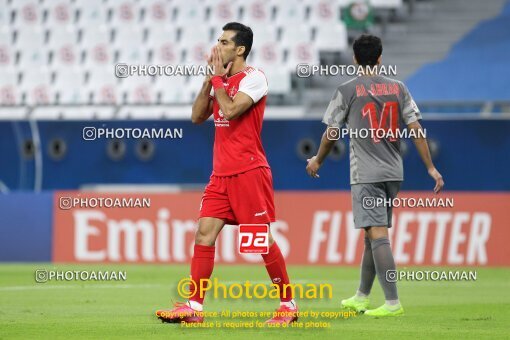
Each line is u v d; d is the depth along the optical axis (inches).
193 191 2106.3
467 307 1139.9
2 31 2704.2
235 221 909.2
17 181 2144.4
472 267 1865.2
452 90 2564.0
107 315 1024.2
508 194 1882.4
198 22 2655.0
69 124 2133.4
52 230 1959.9
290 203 1907.0
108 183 2130.9
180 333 843.4
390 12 2674.7
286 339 800.3
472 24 2655.0
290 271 1754.4
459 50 2613.2
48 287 1417.3
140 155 2123.5
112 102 2573.8
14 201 1982.0
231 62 895.1
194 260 903.1
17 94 2650.1
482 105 2277.3
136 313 1050.1
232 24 898.1
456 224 1876.2
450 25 2655.0
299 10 2625.5
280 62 2578.7
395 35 2642.7
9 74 2667.3
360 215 1000.2
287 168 2102.6
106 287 1417.3
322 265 1894.7
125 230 1920.5
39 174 2144.4
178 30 2650.1
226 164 888.9
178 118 2122.3
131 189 2128.4
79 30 2679.6
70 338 808.3
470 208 1878.7
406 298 1268.5
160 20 2664.9
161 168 2119.8
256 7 2640.3
